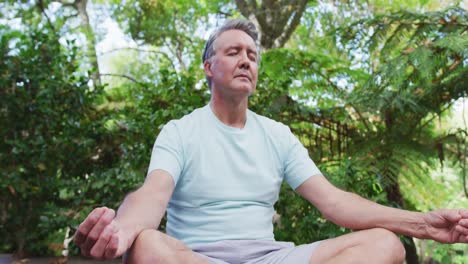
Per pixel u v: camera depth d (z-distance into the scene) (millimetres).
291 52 3805
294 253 1156
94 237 875
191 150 1251
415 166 3572
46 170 3104
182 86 3219
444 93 3471
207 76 1395
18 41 3340
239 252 1173
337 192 1289
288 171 1369
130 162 3094
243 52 1312
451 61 3277
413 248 3707
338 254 1058
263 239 1220
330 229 2881
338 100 4023
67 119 3209
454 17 3203
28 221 3045
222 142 1279
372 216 1197
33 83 3109
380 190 3314
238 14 5594
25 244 3031
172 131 1271
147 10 6879
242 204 1236
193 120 1305
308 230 2939
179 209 1255
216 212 1214
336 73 3914
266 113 3119
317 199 1311
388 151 3510
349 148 3711
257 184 1270
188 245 1199
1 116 3105
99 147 3270
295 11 4820
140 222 1014
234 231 1203
